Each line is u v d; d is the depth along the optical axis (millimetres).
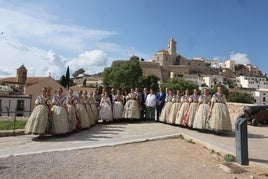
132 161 6859
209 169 6414
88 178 5613
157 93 15203
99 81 110062
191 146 8641
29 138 10062
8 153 7293
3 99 46500
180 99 13594
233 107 18266
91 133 10984
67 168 6168
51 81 53438
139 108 14852
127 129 11992
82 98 12156
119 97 14570
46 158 6887
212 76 131875
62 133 10258
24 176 5578
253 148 8570
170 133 10477
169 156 7402
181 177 5836
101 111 14016
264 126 14984
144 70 120938
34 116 9961
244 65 177375
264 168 6289
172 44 148875
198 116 11523
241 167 6512
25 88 52469
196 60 151000
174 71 135875
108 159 6984
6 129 11508
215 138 9969
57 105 10484
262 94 110250
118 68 77562
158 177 5789
